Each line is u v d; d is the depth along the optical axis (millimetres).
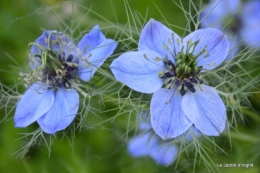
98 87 268
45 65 263
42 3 342
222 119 249
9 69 342
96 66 257
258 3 309
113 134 314
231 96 268
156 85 251
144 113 268
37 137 286
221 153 307
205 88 253
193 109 250
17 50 344
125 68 248
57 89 263
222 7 307
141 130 296
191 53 251
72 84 265
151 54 251
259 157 312
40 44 266
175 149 307
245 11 310
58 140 318
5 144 326
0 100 285
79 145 321
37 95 264
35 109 262
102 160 323
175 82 253
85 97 264
